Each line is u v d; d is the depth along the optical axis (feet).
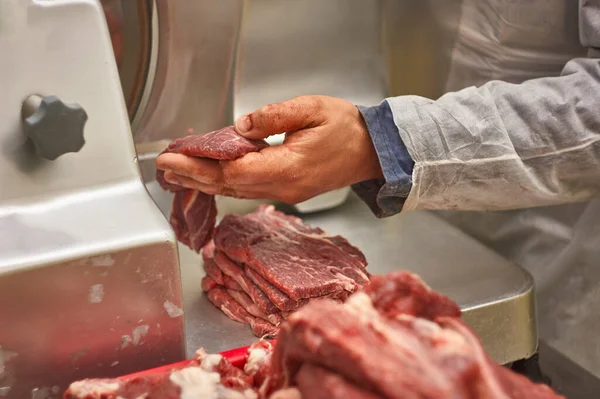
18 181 3.44
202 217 4.82
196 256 5.38
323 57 6.11
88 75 3.69
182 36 5.47
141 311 3.41
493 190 4.76
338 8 5.99
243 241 4.51
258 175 4.25
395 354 2.31
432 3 6.17
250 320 4.37
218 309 4.64
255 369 3.31
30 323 3.19
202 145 4.25
